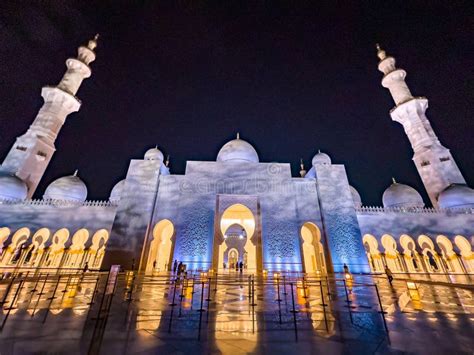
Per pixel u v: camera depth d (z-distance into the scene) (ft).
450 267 63.67
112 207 67.05
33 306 23.20
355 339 14.87
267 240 60.64
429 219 68.03
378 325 17.74
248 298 28.02
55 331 16.03
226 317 19.76
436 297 29.91
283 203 65.21
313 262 76.38
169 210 65.21
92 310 21.77
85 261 61.62
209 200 64.75
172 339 14.75
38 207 65.51
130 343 14.08
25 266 59.21
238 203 65.10
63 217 65.21
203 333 15.87
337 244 61.16
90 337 15.01
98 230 64.49
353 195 94.02
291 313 21.21
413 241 66.18
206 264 57.16
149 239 61.98
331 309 22.80
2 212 63.72
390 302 26.48
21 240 65.98
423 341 14.53
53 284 37.27
